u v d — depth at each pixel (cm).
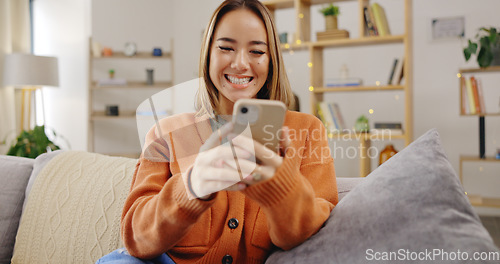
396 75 368
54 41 489
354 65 432
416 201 77
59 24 488
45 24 491
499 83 393
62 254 128
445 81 409
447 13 407
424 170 81
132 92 490
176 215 78
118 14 480
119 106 488
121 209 127
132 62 490
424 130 416
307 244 82
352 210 82
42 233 133
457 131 408
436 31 409
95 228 127
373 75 427
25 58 402
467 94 362
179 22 500
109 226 125
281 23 456
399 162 86
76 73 484
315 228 83
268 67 104
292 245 83
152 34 493
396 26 419
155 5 494
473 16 399
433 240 70
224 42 97
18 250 135
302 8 388
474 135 403
